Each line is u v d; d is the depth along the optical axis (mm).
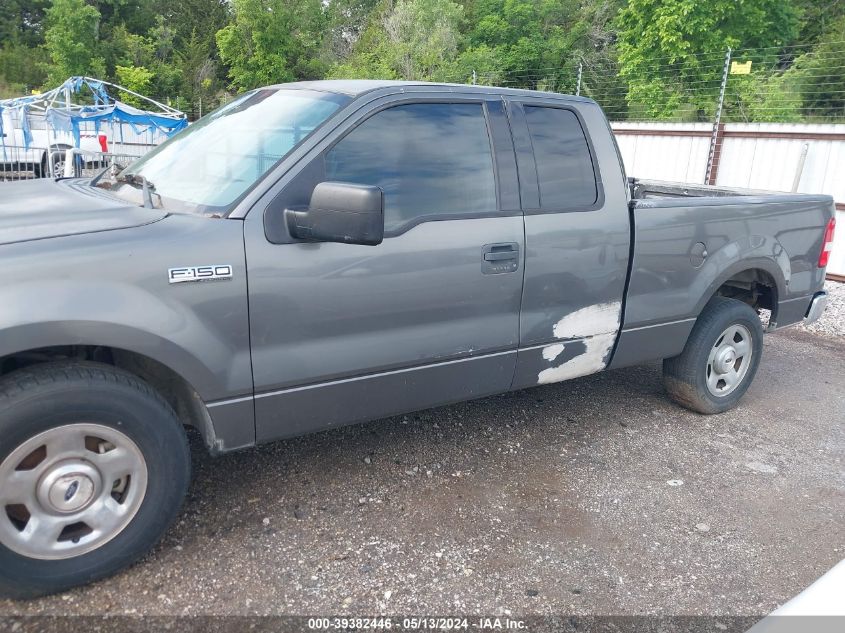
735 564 3072
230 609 2584
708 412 4680
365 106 3139
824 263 5043
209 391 2742
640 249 3939
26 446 2389
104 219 2719
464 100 3455
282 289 2830
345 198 2635
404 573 2857
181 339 2621
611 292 3889
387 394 3258
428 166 3273
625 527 3309
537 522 3297
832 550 3225
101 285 2469
